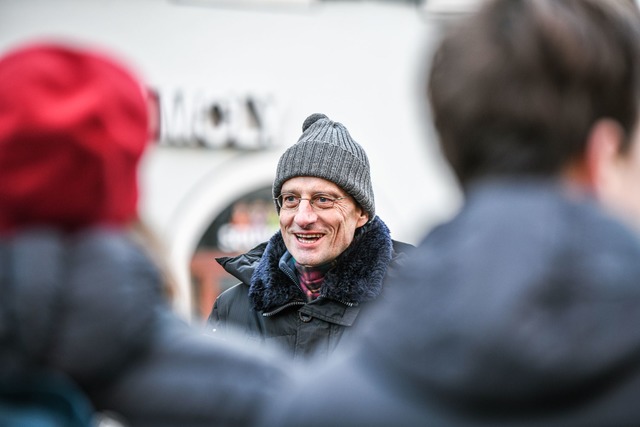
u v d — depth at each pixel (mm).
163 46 14352
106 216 1874
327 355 4230
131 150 1871
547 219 1536
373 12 15016
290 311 4395
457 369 1460
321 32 14891
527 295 1455
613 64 1644
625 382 1456
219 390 1861
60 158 1791
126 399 1827
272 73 14719
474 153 1685
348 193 4367
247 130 14445
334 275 4297
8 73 1822
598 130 1663
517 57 1628
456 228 1605
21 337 1715
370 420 1557
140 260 1834
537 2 1668
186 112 14242
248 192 14523
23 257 1755
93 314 1740
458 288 1501
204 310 14312
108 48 14227
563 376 1427
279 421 1663
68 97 1816
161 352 1868
